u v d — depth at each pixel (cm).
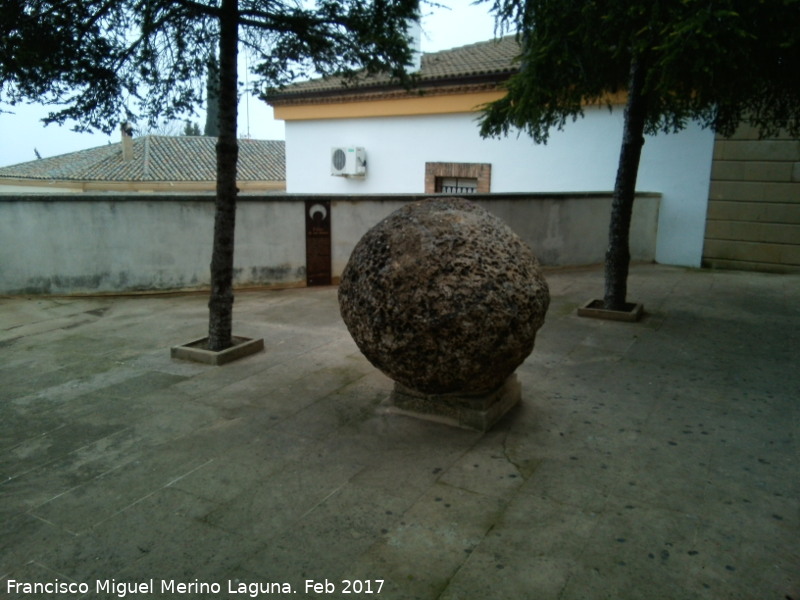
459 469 392
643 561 297
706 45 520
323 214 1001
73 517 343
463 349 409
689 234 1163
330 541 318
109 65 581
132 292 927
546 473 385
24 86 550
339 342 684
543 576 288
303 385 548
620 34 636
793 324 749
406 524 332
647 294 926
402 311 413
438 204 458
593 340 684
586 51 706
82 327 756
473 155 1306
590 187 1204
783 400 505
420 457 409
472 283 407
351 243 1031
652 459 403
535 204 1111
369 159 1453
